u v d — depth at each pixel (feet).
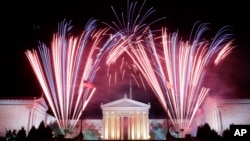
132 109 265.54
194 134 242.37
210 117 231.71
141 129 259.19
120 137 261.44
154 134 254.88
